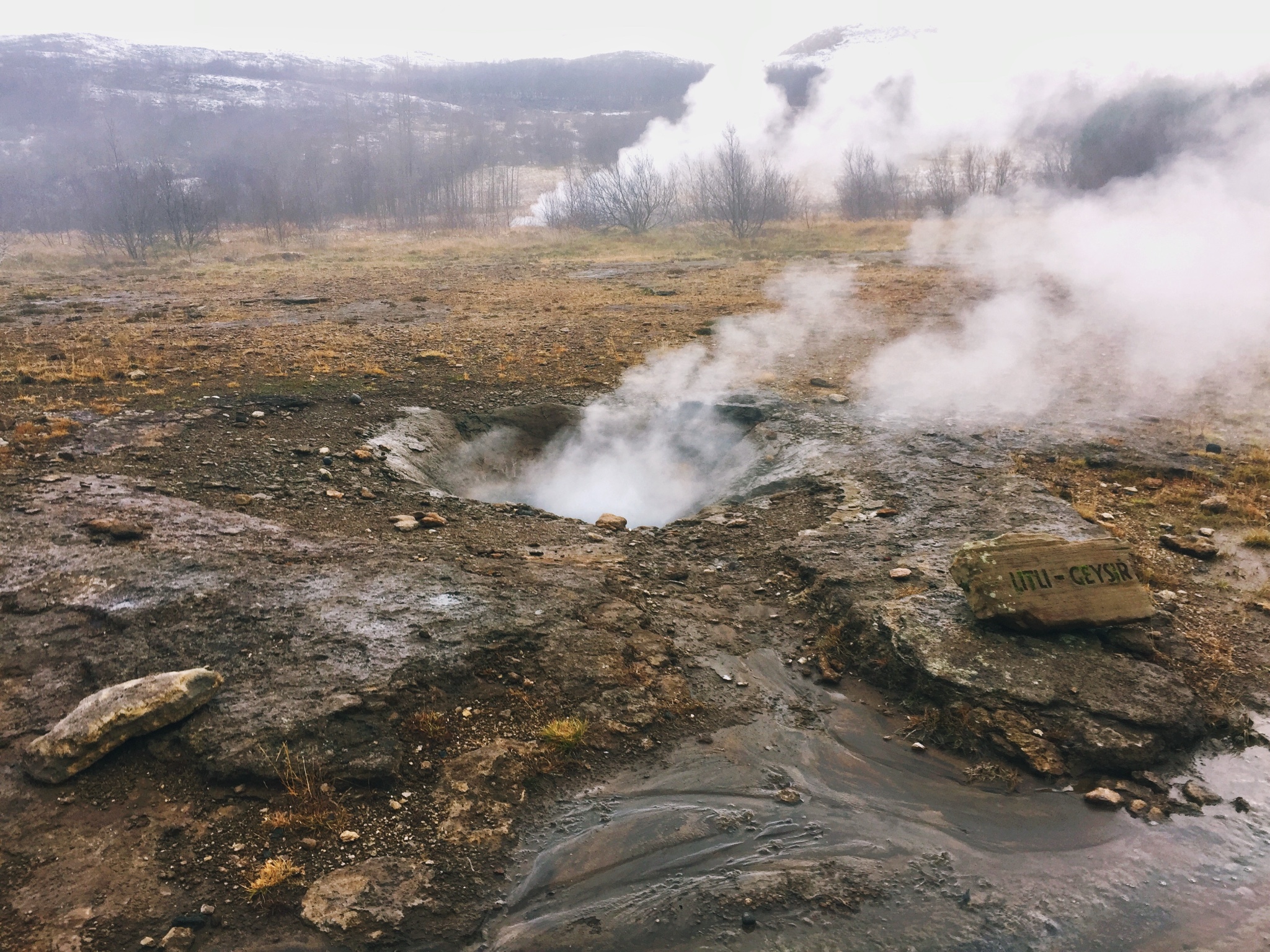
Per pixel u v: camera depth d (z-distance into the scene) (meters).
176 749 3.74
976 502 6.33
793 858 3.40
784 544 5.98
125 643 4.38
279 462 7.18
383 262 24.69
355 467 7.21
